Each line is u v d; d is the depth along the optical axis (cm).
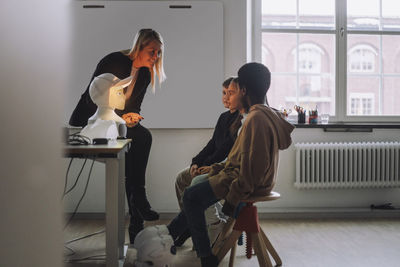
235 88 282
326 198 429
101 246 310
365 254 289
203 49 407
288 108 441
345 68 441
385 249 302
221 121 306
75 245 313
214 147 310
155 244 243
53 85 55
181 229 262
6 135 49
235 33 410
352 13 443
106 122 254
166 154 413
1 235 49
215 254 236
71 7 60
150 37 399
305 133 427
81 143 233
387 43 443
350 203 430
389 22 442
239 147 224
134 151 354
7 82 48
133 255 290
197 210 226
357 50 444
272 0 438
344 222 394
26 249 52
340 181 417
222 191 223
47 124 54
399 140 431
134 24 401
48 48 54
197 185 228
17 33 50
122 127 275
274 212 411
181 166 413
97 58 396
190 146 413
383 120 442
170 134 412
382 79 445
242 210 227
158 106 404
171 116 405
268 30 437
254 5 434
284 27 439
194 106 407
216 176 228
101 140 235
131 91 396
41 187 53
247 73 231
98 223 392
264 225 383
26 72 51
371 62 441
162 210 412
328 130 427
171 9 403
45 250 55
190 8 405
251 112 220
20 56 50
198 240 225
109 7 399
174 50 405
